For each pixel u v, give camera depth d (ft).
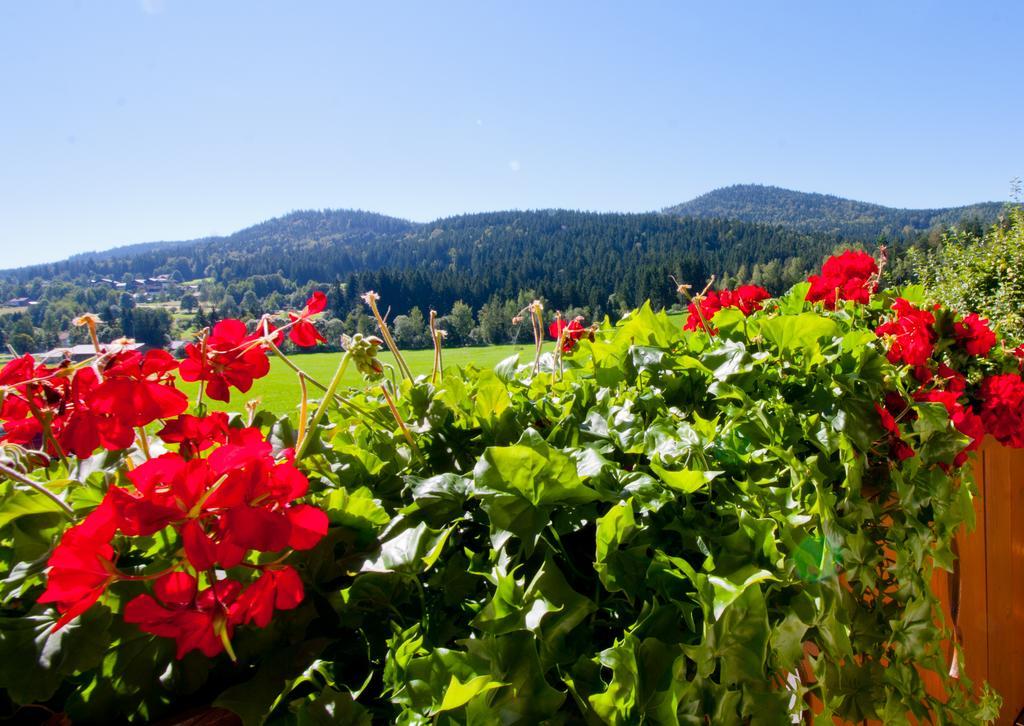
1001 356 5.64
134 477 1.69
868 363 4.14
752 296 7.62
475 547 2.52
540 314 4.84
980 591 5.81
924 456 3.85
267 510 1.71
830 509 2.86
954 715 3.47
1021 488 6.52
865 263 6.72
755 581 2.15
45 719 1.84
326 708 1.83
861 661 3.43
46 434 2.23
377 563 2.20
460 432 3.29
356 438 3.47
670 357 3.97
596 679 2.08
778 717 2.22
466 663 1.95
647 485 2.57
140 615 1.63
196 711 1.83
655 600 2.18
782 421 3.50
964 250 34.83
